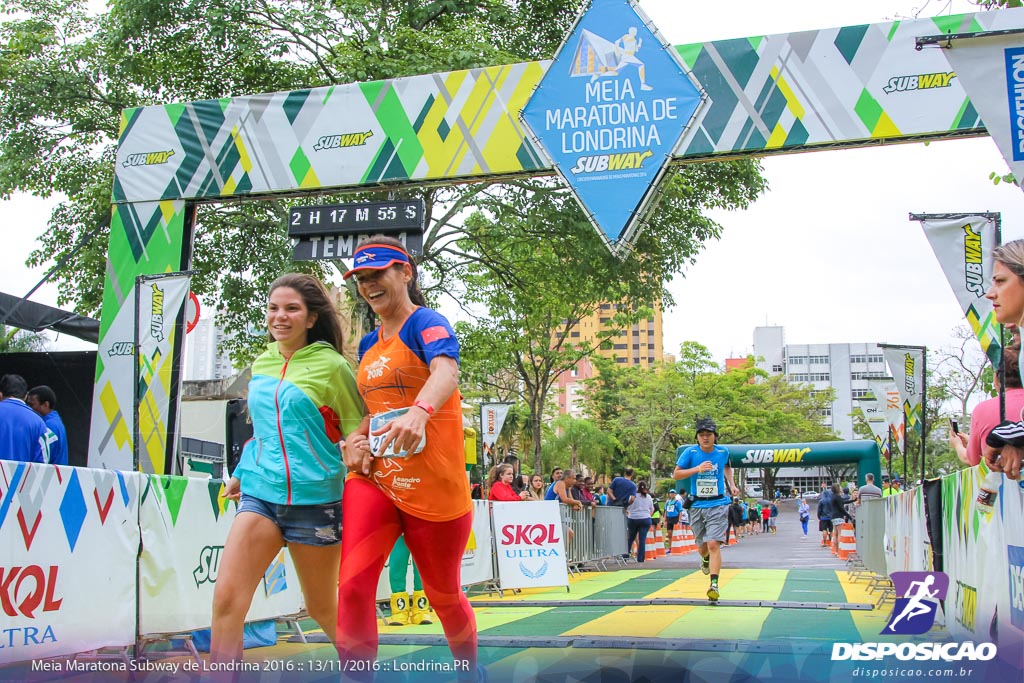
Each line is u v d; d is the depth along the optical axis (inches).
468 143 378.0
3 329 703.7
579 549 599.5
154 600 208.5
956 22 339.6
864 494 699.4
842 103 345.1
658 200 366.0
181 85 692.7
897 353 479.2
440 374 132.4
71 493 184.4
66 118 689.0
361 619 132.1
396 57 646.5
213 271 733.3
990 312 300.4
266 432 143.2
